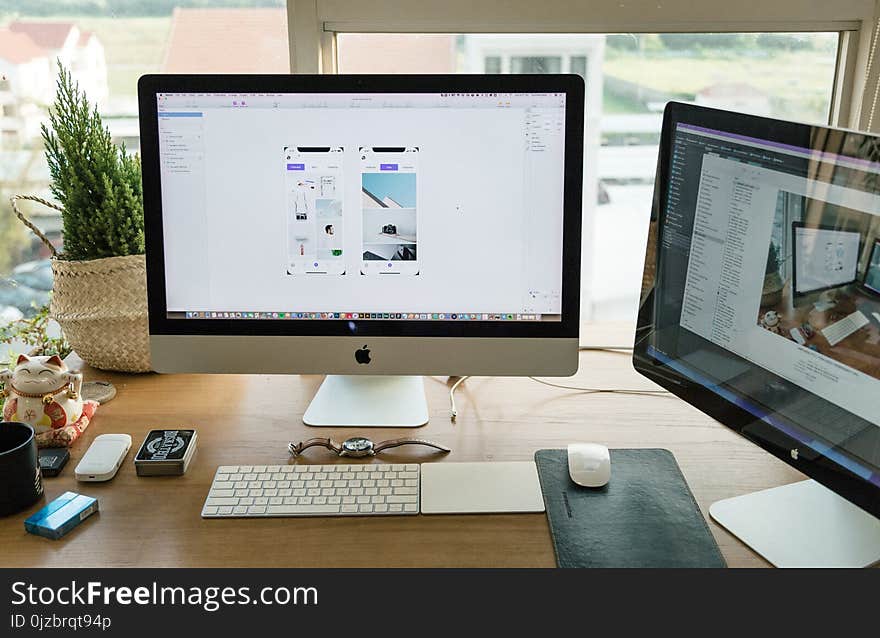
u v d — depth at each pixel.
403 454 1.29
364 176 1.28
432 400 1.45
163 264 1.31
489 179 1.28
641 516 1.14
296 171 1.29
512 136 1.27
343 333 1.32
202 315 1.32
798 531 1.10
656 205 1.28
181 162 1.29
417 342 1.32
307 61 1.63
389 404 1.42
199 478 1.23
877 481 0.97
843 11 1.60
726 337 1.17
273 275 1.31
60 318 1.47
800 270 1.04
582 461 1.21
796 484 1.20
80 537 1.10
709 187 1.17
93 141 1.46
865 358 0.97
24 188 1.75
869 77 1.62
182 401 1.44
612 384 1.50
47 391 1.29
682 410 1.42
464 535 1.11
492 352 1.32
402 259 1.30
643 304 1.33
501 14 1.60
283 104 1.27
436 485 1.20
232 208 1.30
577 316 1.31
